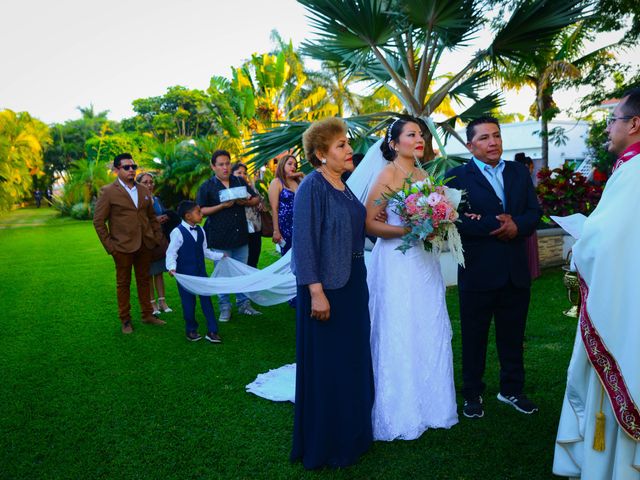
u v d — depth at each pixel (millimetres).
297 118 23781
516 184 2904
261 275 4340
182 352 4262
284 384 3430
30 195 47594
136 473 2441
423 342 2740
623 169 1833
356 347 2480
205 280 4340
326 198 2406
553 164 21594
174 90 68250
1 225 22234
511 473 2348
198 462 2527
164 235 5617
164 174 22656
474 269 2861
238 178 5508
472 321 2904
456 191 2641
